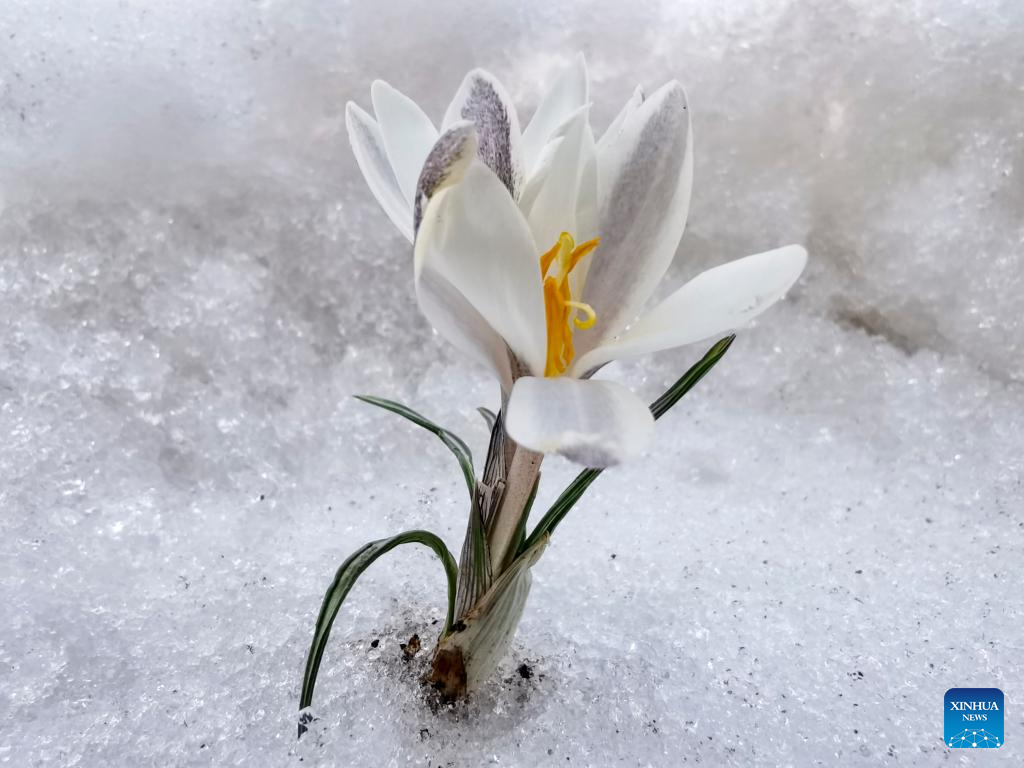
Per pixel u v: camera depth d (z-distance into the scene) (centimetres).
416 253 9
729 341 12
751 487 20
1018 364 23
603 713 14
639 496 19
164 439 19
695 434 21
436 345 22
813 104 23
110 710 14
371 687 14
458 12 22
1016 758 14
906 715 14
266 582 16
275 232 22
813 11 23
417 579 16
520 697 14
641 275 11
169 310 21
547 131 12
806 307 23
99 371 20
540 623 16
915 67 23
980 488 20
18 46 20
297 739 13
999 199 23
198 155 21
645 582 17
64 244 20
